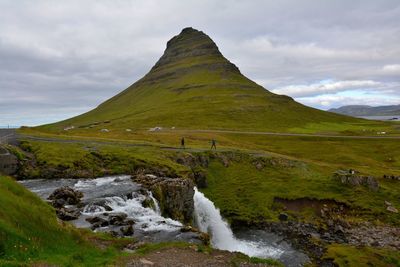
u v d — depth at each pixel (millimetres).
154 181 65688
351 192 87938
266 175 97812
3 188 30000
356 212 80375
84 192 59250
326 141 156750
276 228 73312
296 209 82125
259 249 63562
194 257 32250
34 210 30078
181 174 79188
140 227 43656
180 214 62781
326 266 55031
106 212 49281
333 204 83062
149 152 91125
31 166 74125
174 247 34844
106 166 79250
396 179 97000
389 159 130000
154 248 34125
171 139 128500
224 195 87062
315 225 73750
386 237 68000
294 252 61344
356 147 146375
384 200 85062
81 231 36781
